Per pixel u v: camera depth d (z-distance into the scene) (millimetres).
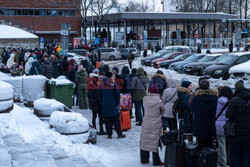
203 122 6465
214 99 6473
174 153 6492
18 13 61594
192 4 71938
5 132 8172
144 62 35000
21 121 9336
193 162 6434
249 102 6422
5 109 9391
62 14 63719
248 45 38469
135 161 7508
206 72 21734
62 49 19688
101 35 54969
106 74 9508
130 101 10586
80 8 63656
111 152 8180
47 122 9594
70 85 13477
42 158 6637
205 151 6082
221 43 61938
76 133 8383
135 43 60969
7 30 45344
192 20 65250
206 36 91875
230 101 6516
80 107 14000
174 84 8797
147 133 7246
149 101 7250
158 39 63281
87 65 17469
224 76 21078
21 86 13367
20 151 6980
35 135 8109
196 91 6793
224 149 7254
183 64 27500
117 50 45562
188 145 6668
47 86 13633
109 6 61062
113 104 9477
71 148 7660
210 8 72188
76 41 54062
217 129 7137
